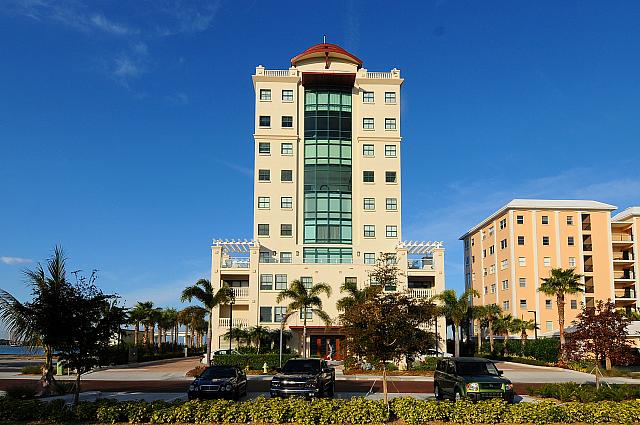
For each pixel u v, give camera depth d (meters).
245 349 56.62
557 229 79.69
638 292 80.44
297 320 59.41
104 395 29.31
